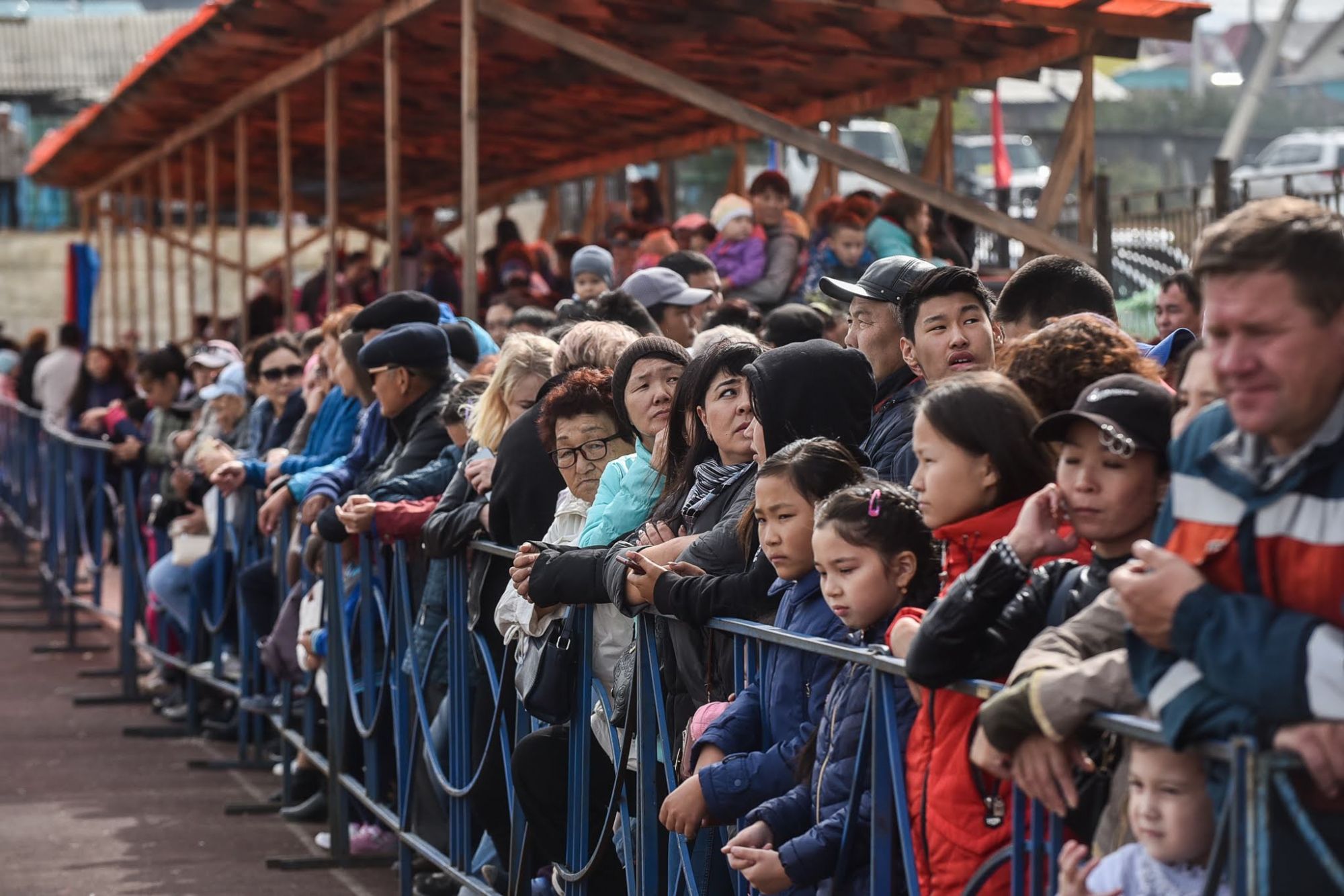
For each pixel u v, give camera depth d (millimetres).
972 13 14344
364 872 10094
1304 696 3416
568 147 27062
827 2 14039
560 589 6738
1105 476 4230
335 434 11953
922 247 15664
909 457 6484
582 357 8148
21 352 34688
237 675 13492
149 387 17422
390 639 9328
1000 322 6984
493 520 7926
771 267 16438
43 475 22375
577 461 7520
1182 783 3824
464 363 11258
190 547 14102
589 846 7238
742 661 5859
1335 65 69312
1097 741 4301
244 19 17859
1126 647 3846
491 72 19984
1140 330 17156
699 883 6129
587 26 15867
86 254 34219
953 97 18297
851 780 5027
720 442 6586
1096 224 15242
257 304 27234
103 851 10609
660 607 6098
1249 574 3668
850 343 7367
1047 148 46938
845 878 5051
